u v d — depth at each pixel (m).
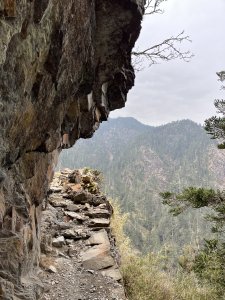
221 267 9.09
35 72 4.31
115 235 12.26
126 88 8.64
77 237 9.73
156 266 10.89
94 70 6.38
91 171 17.27
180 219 122.44
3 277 5.36
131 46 6.70
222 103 10.70
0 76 3.62
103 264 8.38
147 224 131.62
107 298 7.11
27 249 6.36
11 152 4.74
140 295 8.73
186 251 12.56
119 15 5.74
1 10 3.10
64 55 4.84
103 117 9.05
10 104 4.03
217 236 10.23
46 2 3.73
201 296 9.91
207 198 10.06
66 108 6.10
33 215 6.82
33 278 6.59
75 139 8.30
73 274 7.87
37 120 5.08
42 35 4.04
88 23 5.20
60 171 16.73
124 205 143.12
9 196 5.42
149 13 8.85
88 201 12.55
